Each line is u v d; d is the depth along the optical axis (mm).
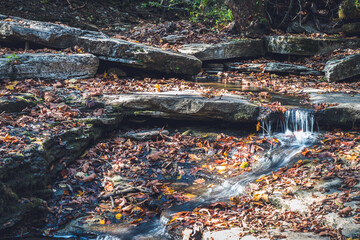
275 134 5863
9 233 3740
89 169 4945
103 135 5785
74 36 7957
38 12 10781
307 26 11516
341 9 10914
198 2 12953
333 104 6094
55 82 6809
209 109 5918
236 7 10938
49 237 3820
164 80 8047
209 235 3641
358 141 5379
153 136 5773
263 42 10516
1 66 6238
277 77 9102
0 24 7426
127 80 7676
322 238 3465
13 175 3904
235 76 9359
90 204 4363
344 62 8602
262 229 3684
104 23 11672
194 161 5344
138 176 4902
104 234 3869
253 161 5238
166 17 13023
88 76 7410
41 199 4117
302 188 4332
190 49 9523
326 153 5055
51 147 4672
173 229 3842
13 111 5266
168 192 4590
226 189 4660
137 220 4070
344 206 3883
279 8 11766
